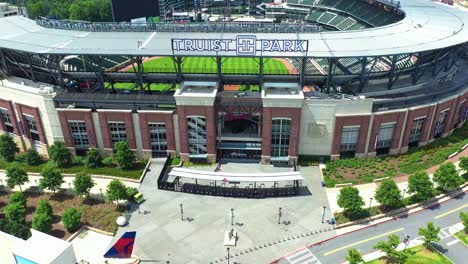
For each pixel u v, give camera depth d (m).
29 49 89.94
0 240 60.53
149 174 82.50
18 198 68.69
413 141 90.31
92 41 96.56
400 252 59.19
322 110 80.81
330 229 67.00
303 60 83.69
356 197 67.19
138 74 90.44
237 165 85.56
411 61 108.06
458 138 95.12
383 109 83.44
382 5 175.88
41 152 92.50
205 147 84.88
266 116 80.19
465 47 113.88
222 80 92.12
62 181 75.00
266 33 104.62
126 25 112.00
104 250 62.62
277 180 74.00
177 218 70.00
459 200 73.56
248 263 60.34
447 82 97.62
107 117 83.38
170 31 109.69
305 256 61.56
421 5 144.50
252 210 72.00
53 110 85.00
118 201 73.19
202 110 80.31
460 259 60.19
